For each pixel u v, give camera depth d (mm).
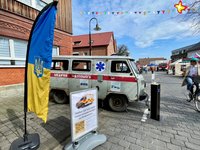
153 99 4129
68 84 5359
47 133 3291
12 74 6750
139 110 4969
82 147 2602
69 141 2971
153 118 4191
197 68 5730
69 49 10492
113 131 3451
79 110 2625
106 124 3842
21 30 7035
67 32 10164
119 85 4656
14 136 3096
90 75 5023
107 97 4984
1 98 6250
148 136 3219
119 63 4715
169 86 10844
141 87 4730
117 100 4836
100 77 4887
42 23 2404
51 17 2314
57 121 3967
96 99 2975
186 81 5992
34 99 2531
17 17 6793
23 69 7254
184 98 6727
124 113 4680
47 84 2439
